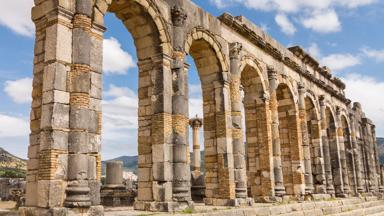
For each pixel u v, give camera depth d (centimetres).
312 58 3750
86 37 1477
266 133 2762
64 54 1421
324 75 4225
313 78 3775
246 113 2873
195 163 4266
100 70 1535
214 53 2388
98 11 1580
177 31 2039
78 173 1358
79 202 1323
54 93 1366
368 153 5678
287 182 3216
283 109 3350
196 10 2262
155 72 1950
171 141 1897
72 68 1438
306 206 2555
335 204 3009
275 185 2762
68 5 1465
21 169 9238
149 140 1906
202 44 2344
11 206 2820
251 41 2800
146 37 1980
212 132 2375
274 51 3041
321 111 3906
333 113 4303
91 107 1467
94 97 1488
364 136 5734
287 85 3241
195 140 4328
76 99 1411
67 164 1363
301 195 3119
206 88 2445
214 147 2350
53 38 1417
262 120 2800
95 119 1471
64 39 1431
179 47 2022
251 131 2836
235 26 2591
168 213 1653
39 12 1488
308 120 3797
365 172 5509
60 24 1427
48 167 1314
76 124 1391
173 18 2058
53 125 1341
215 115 2380
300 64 3631
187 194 1872
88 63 1466
